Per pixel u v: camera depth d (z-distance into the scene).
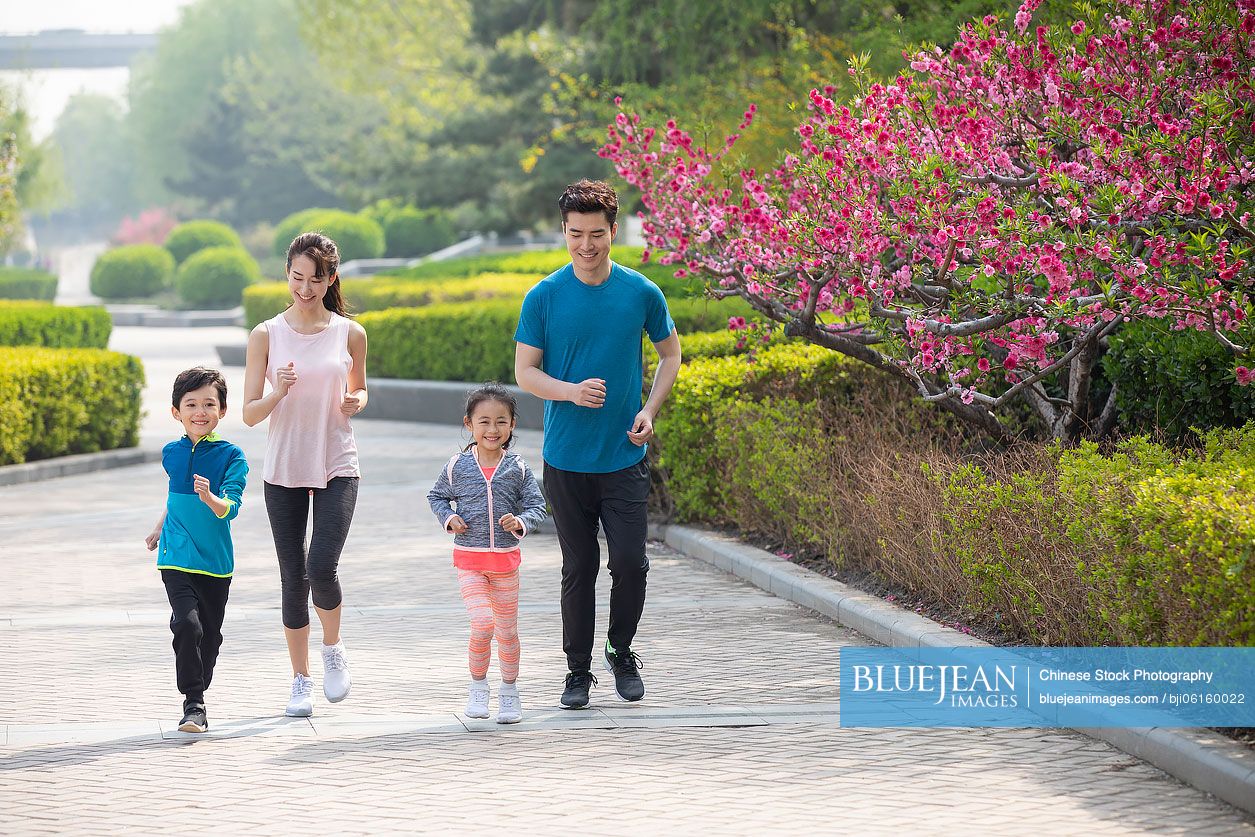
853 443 17.64
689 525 20.05
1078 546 11.80
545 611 15.69
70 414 30.22
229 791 9.61
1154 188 13.44
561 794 9.52
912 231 15.14
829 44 29.92
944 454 16.78
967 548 13.29
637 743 10.73
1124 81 14.70
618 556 11.66
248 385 11.50
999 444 17.34
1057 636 12.30
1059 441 15.45
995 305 14.33
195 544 11.38
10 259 189.50
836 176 15.08
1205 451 14.07
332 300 12.16
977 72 15.36
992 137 15.16
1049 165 14.02
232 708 11.81
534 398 34.97
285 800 9.41
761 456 17.84
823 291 16.50
